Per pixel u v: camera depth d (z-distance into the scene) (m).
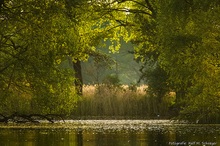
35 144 49.88
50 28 65.12
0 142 51.97
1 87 68.94
